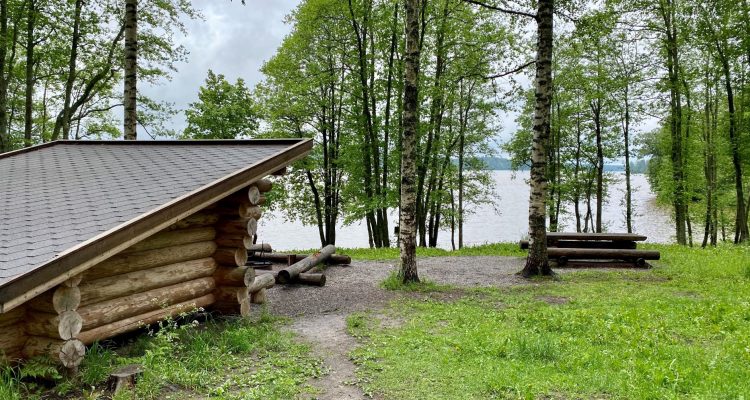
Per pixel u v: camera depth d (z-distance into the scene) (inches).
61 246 194.4
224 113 1047.0
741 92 856.9
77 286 207.9
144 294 259.0
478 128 992.9
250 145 355.9
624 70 922.7
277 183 1026.7
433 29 836.6
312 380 217.3
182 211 241.3
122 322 244.4
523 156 1128.2
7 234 211.3
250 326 298.5
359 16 831.7
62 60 811.4
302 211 1082.7
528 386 197.2
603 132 1057.5
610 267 544.1
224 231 312.8
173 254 278.7
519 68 489.7
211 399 192.9
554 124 1044.5
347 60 873.5
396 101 871.1
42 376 196.9
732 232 1254.3
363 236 2028.8
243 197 308.5
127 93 512.4
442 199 1043.3
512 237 1851.6
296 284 448.8
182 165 310.3
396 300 384.5
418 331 292.0
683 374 202.8
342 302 382.0
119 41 806.5
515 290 422.6
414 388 204.7
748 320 293.4
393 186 895.1
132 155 358.6
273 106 925.2
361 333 291.7
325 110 954.7
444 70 872.3
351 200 973.8
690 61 878.4
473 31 812.6
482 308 355.9
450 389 202.7
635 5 812.0
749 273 454.3
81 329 223.5
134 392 192.2
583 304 360.5
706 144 1003.3
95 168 322.3
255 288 355.6
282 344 266.4
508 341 258.4
